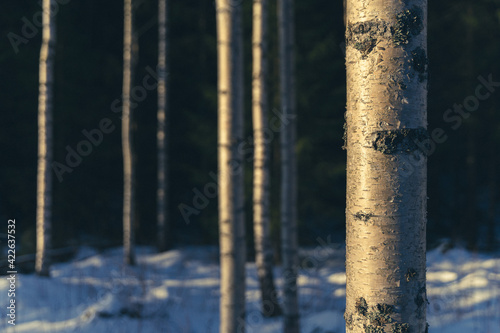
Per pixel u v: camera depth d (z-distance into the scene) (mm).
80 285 7480
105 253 11977
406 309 1317
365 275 1346
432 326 5270
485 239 13914
